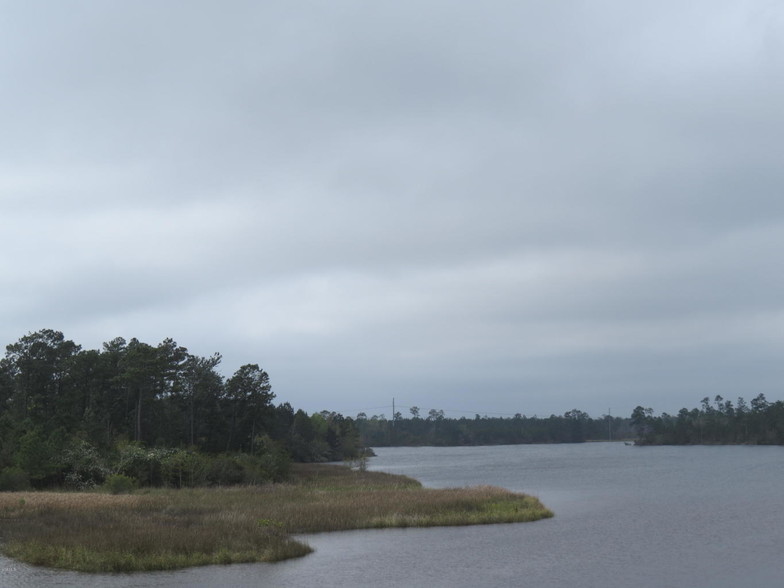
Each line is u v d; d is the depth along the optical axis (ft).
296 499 187.52
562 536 137.28
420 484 268.62
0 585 91.40
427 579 98.84
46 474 226.79
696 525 153.48
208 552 110.42
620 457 585.22
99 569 100.73
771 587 94.38
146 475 243.40
